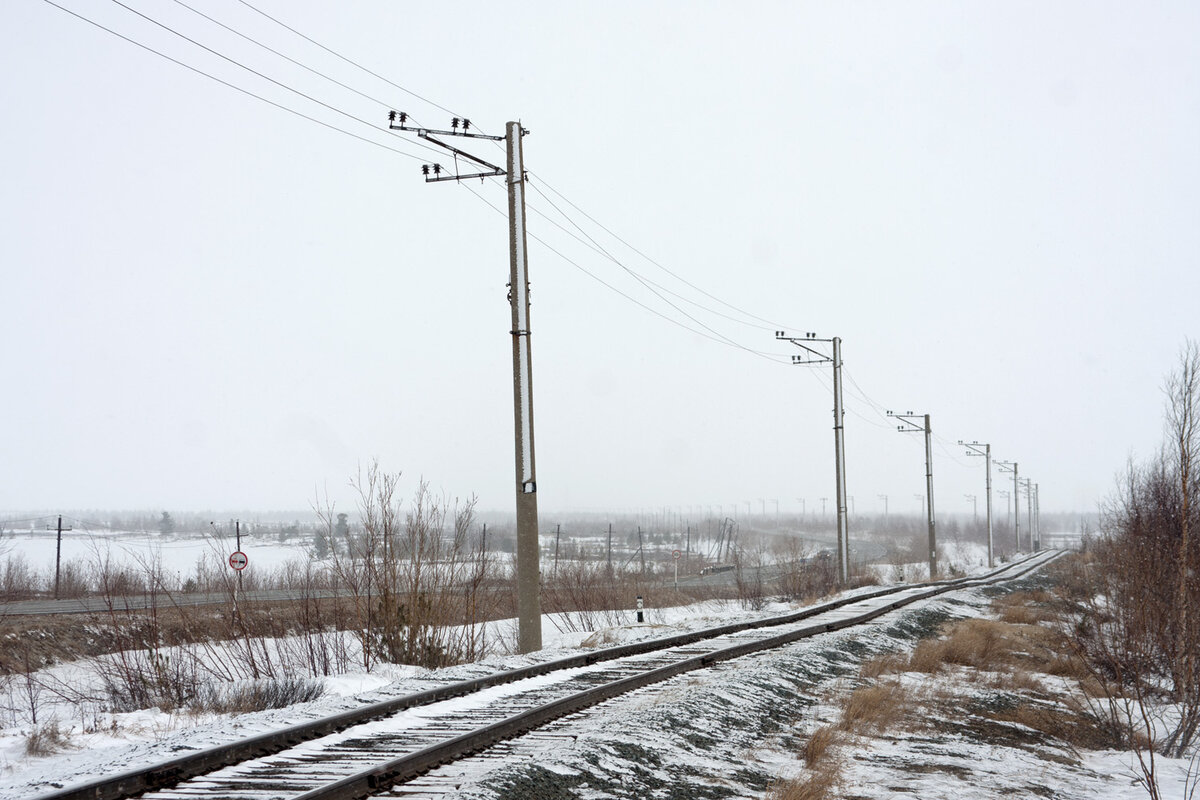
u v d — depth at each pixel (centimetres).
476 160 1852
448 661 1783
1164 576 1688
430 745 850
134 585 2509
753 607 3900
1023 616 3073
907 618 2681
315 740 920
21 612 2789
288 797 684
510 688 1295
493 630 2762
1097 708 1617
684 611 3722
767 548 11962
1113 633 1795
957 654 2061
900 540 15175
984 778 1085
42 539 10838
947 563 8362
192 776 771
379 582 1781
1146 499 2019
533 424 1867
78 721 1316
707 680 1382
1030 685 1808
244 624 1900
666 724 1066
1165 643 1645
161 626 2191
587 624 3194
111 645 2430
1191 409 1520
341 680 1464
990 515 8156
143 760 803
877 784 1020
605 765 874
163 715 1316
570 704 1127
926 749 1216
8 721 1516
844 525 4216
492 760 847
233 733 910
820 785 939
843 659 1833
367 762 820
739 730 1149
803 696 1429
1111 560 2219
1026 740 1346
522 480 1845
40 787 718
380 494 1833
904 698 1493
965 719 1444
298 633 1942
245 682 1468
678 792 865
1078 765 1234
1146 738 1416
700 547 13362
